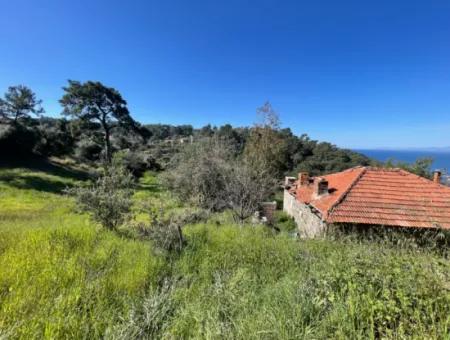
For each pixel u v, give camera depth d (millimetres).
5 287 2826
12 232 5238
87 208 6176
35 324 2281
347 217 9719
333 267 3322
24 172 25859
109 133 43281
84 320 2406
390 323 2395
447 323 2234
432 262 3117
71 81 38125
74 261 3566
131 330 2377
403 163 27922
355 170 14078
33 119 44688
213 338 2271
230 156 17703
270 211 15328
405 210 10141
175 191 14547
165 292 3117
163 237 4707
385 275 2939
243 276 3521
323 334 2324
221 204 12453
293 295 2928
